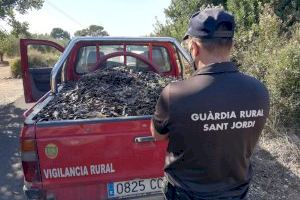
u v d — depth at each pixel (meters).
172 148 1.67
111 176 2.74
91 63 4.98
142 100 3.44
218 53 1.60
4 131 7.49
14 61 18.91
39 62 16.11
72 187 2.69
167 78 4.53
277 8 9.60
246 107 1.58
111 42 4.82
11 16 12.59
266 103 1.66
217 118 1.55
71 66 4.89
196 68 1.69
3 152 6.05
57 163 2.64
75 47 4.77
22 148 2.59
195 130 1.56
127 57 5.11
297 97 5.79
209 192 1.66
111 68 4.77
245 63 6.97
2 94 12.91
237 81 1.59
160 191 2.85
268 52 6.79
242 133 1.60
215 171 1.62
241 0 10.03
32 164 2.62
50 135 2.60
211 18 1.57
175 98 1.56
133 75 4.42
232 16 1.61
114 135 2.69
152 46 5.05
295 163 4.81
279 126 5.70
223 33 1.57
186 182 1.68
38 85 6.66
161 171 2.81
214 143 1.58
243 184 1.74
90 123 2.65
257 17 9.43
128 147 2.72
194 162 1.62
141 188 2.82
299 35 6.97
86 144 2.65
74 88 4.09
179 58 5.01
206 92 1.55
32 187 2.65
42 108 3.28
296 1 9.58
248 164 1.74
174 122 1.58
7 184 4.69
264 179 4.37
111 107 3.23
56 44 6.35
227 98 1.55
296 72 5.75
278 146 5.27
